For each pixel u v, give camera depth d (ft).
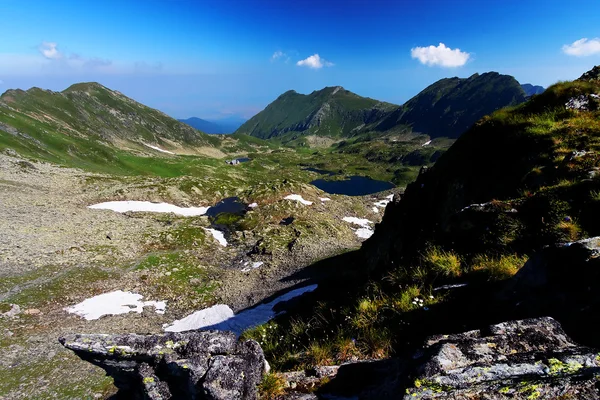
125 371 21.16
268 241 206.69
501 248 33.09
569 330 17.21
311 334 34.73
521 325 17.08
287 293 141.79
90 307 123.95
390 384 17.24
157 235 195.11
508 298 23.39
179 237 199.11
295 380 21.17
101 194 260.83
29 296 119.24
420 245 49.21
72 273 139.03
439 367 15.03
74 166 390.42
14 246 146.82
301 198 303.89
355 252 181.27
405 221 78.02
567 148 47.73
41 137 424.05
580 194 32.48
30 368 84.64
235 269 176.24
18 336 98.48
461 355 15.61
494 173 58.23
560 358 14.61
